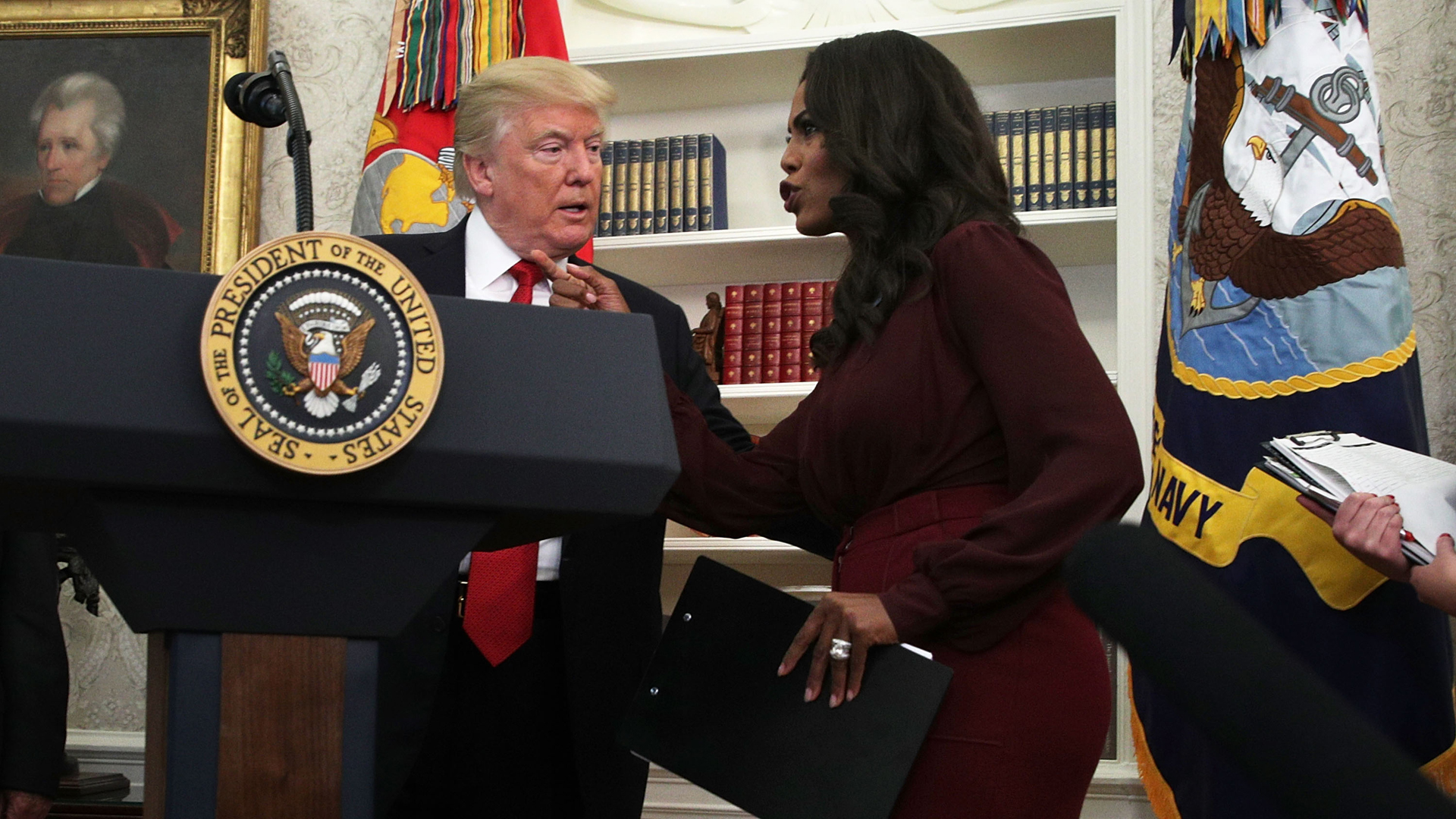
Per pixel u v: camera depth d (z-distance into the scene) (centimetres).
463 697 168
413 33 312
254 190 357
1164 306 260
